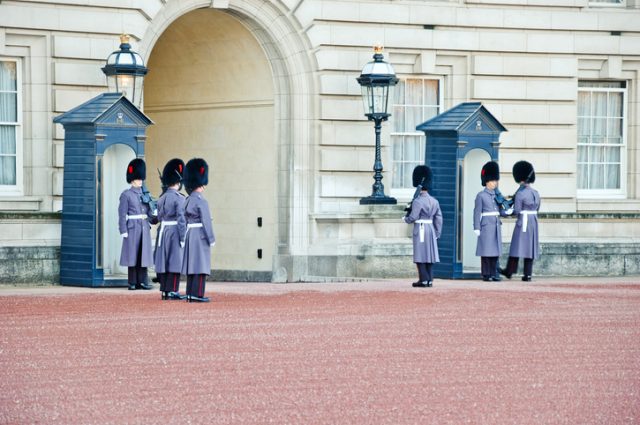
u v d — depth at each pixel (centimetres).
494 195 6788
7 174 6512
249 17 7194
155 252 5647
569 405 3447
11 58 6500
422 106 7644
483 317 4969
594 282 6844
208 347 4172
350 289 6169
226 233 7712
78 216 6181
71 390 3534
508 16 7712
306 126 7356
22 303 5303
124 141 6169
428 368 3888
